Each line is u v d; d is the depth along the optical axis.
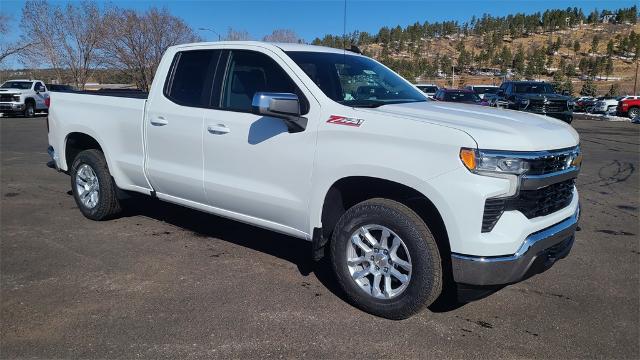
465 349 3.29
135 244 5.15
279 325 3.55
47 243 5.15
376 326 3.56
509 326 3.60
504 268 3.21
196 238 5.38
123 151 5.34
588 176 9.83
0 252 4.88
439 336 3.44
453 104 4.31
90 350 3.22
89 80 44.41
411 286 3.47
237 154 4.29
